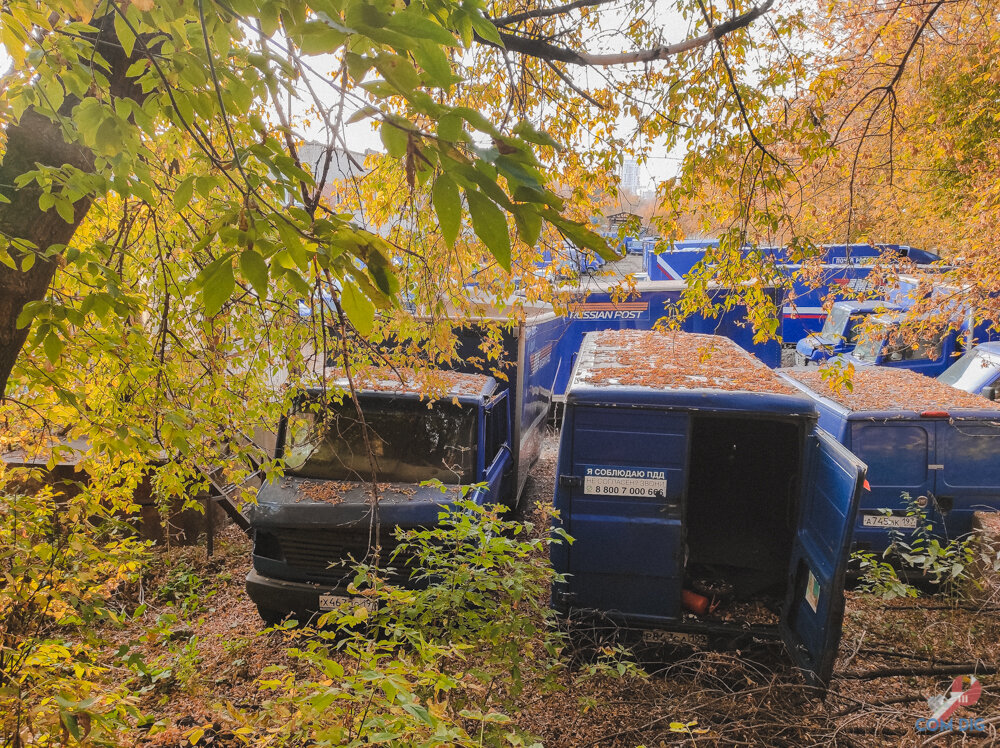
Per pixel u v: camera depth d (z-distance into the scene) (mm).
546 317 10969
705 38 3623
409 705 2193
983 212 8266
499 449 7996
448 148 976
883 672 5625
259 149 1427
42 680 2854
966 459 7426
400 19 926
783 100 4723
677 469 5684
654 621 5711
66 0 1608
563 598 5727
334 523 5812
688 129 4609
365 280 1320
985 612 6410
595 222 4934
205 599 6805
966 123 9352
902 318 9102
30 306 2137
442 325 4922
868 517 7418
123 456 3924
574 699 5137
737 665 5234
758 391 5730
